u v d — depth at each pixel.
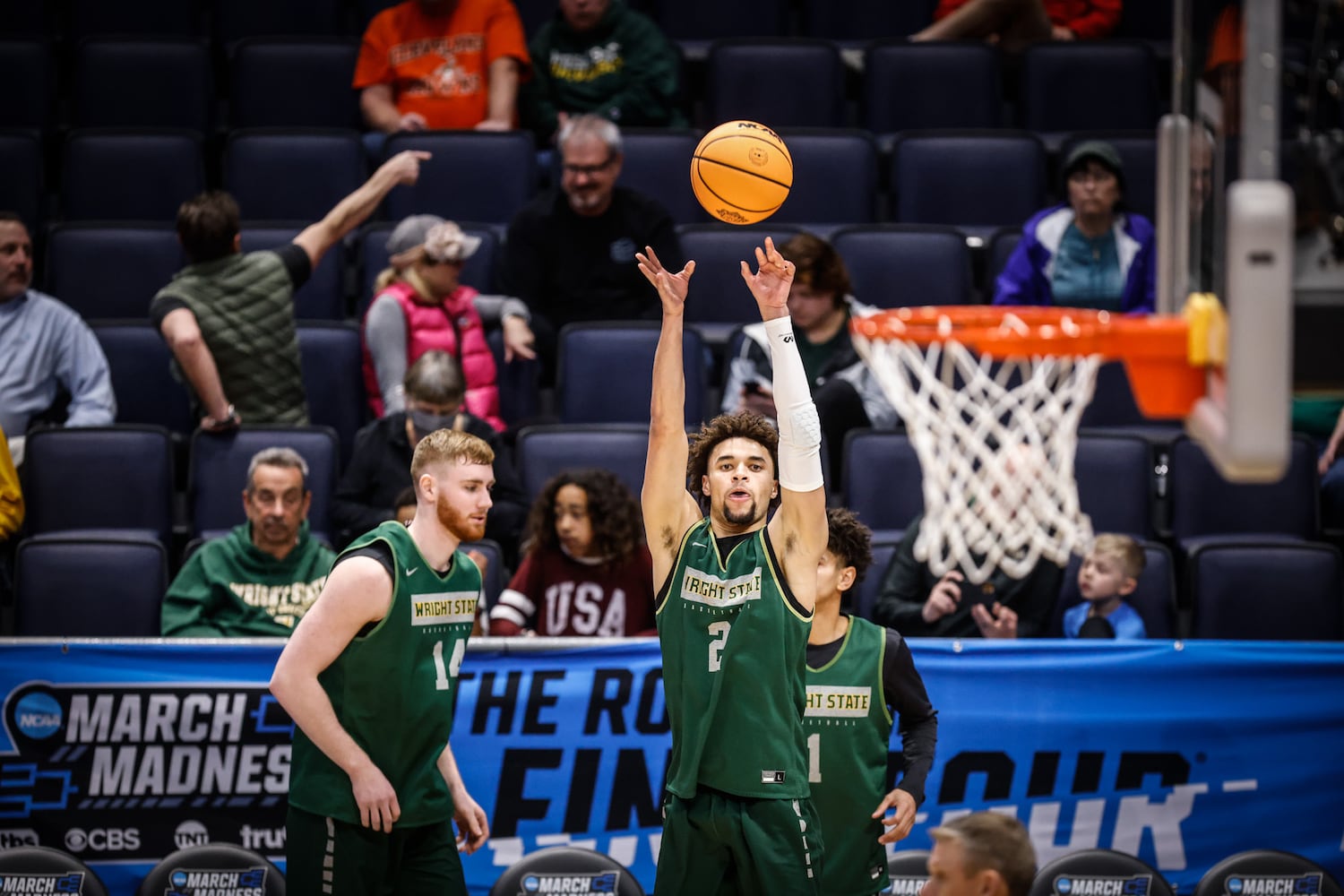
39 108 18.55
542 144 18.56
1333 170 6.77
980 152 17.28
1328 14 6.96
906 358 8.58
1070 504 8.50
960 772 10.69
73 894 9.66
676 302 8.62
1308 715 10.74
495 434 13.37
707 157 9.36
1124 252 15.08
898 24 20.09
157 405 14.95
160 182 17.38
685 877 8.63
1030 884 6.94
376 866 8.97
